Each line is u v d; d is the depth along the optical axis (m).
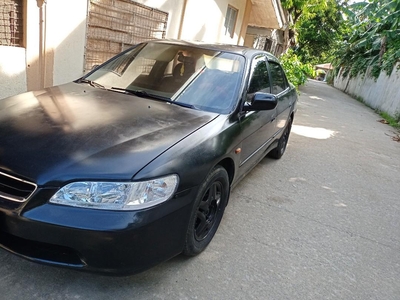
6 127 2.24
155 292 2.27
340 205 4.22
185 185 2.15
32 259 1.96
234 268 2.65
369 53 21.12
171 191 2.06
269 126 4.03
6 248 2.01
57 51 4.95
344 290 2.63
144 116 2.56
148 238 1.98
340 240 3.37
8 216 1.89
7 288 2.12
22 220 1.87
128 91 3.13
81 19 5.20
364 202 4.46
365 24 18.05
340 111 13.73
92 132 2.22
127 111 2.62
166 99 3.00
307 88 23.19
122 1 5.95
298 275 2.71
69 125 2.29
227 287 2.43
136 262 2.00
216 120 2.72
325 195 4.46
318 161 5.92
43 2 4.52
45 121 2.33
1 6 4.16
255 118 3.33
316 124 9.54
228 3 10.07
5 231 1.94
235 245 2.96
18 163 1.95
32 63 4.66
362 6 14.32
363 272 2.91
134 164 1.99
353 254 3.16
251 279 2.56
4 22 4.25
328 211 3.99
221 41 10.48
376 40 18.20
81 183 1.89
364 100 19.72
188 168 2.18
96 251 1.89
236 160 2.96
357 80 23.20
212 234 2.83
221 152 2.54
